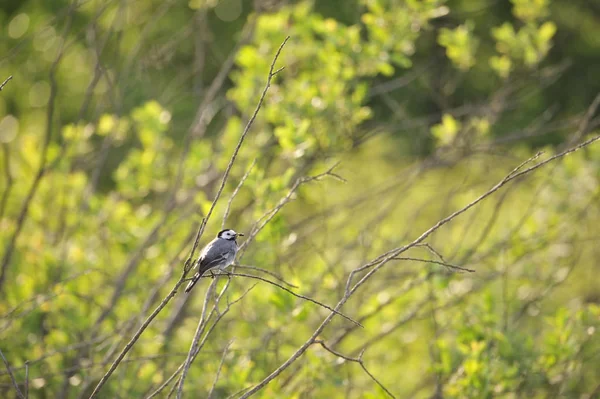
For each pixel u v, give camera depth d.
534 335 14.87
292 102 13.91
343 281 14.04
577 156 15.30
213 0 17.36
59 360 12.34
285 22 15.20
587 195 15.57
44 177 14.89
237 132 14.59
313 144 13.76
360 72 14.59
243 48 15.19
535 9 15.86
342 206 15.52
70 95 25.95
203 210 12.34
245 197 15.54
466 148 14.85
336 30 14.45
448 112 16.39
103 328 13.27
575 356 12.00
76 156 15.99
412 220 16.06
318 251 13.23
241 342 12.93
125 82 16.42
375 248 14.74
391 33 14.52
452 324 12.70
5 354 12.61
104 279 14.59
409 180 16.09
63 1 26.19
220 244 9.60
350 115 13.86
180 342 13.52
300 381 11.60
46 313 13.24
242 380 11.08
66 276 13.63
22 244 14.04
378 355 14.55
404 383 14.50
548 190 15.49
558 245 15.44
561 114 27.75
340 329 12.87
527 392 12.03
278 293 11.70
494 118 16.16
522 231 15.06
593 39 28.78
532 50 15.54
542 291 14.62
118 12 15.59
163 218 14.00
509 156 14.77
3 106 25.45
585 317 12.27
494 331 12.06
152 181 15.63
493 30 16.03
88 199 15.50
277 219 11.31
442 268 12.66
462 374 11.66
